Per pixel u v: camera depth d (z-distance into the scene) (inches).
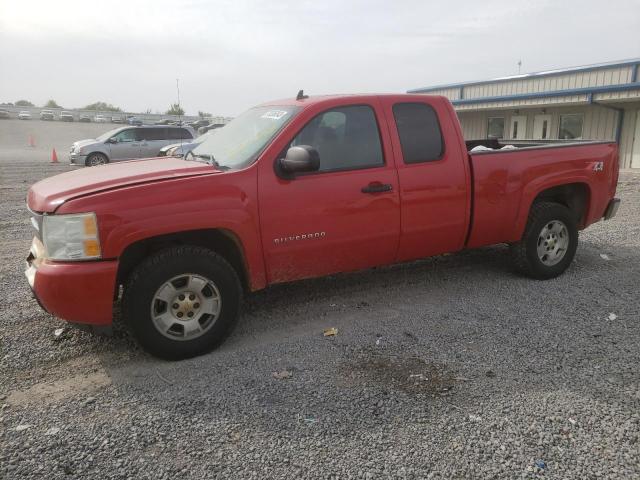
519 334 172.7
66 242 143.9
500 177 207.2
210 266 156.9
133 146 826.2
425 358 156.8
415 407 130.9
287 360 157.0
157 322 153.7
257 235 165.3
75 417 128.4
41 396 138.3
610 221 355.3
